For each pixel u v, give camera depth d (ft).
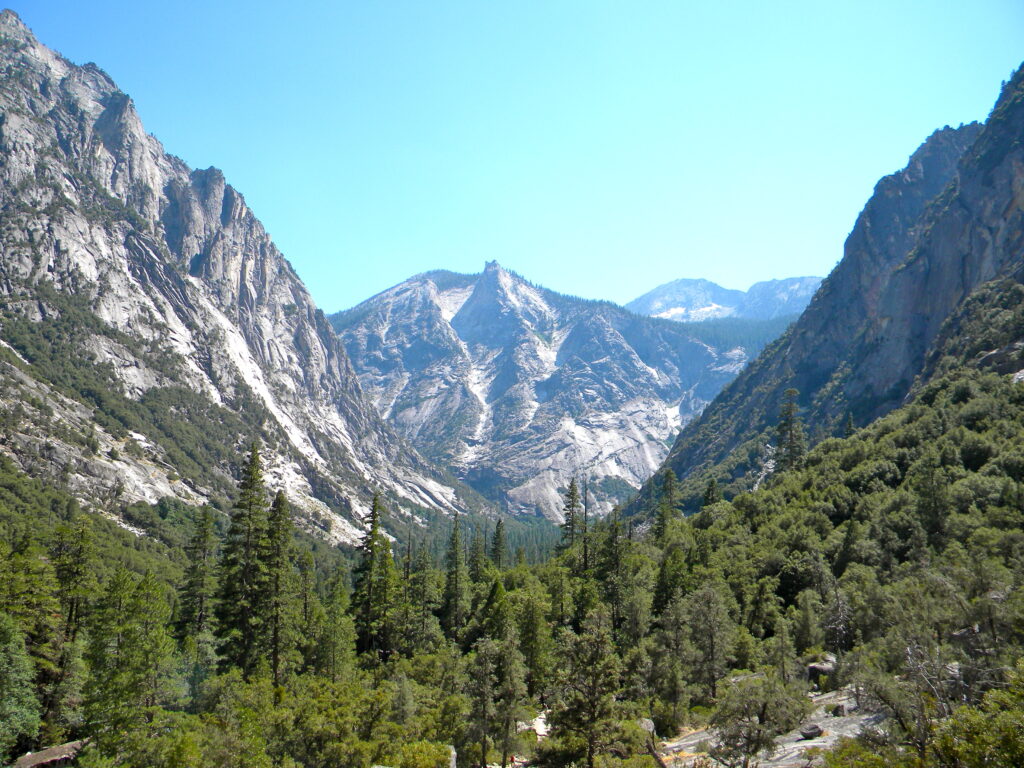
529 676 221.46
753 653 213.66
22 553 185.78
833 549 307.99
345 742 142.72
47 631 187.32
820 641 225.15
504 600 285.23
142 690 158.10
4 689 151.12
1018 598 139.74
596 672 137.28
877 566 270.26
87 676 166.50
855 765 85.87
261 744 135.95
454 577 331.77
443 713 167.94
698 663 193.06
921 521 285.23
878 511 317.42
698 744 142.82
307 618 262.06
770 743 113.09
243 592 202.28
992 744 69.82
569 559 383.45
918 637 135.85
